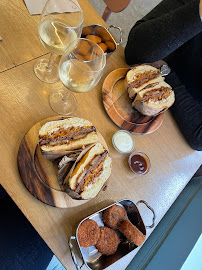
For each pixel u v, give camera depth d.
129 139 0.83
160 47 0.88
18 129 0.70
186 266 0.93
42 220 0.65
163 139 0.91
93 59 0.68
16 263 0.86
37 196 0.64
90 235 0.66
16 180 0.65
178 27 0.85
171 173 0.88
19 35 0.80
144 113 0.87
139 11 2.17
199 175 1.43
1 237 0.87
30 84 0.76
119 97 0.88
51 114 0.75
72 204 0.67
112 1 1.07
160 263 0.98
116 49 0.90
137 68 0.88
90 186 0.66
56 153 0.64
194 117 0.95
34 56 0.80
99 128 0.81
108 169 0.69
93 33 0.86
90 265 0.66
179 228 1.10
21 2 0.84
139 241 0.67
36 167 0.67
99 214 0.72
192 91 1.20
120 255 0.68
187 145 0.95
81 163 0.65
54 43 0.68
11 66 0.75
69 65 0.64
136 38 0.91
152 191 0.82
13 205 0.94
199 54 1.12
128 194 0.78
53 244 0.64
